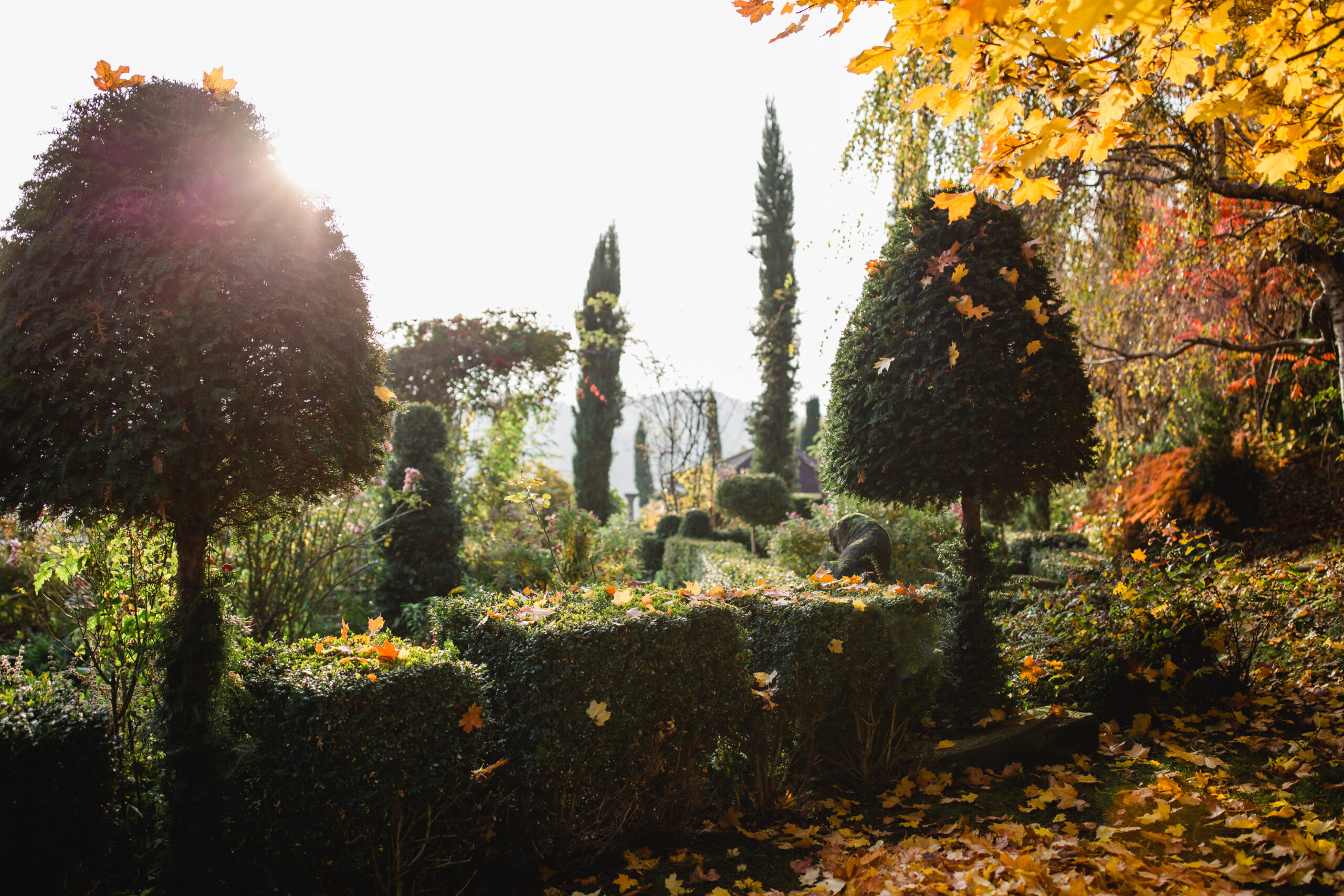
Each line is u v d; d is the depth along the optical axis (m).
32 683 2.69
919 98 2.76
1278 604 4.80
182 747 2.34
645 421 13.88
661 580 9.73
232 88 2.63
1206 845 2.62
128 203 2.30
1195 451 7.91
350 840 2.30
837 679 3.28
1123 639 4.12
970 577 3.82
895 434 3.78
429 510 6.35
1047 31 2.58
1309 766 3.23
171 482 2.33
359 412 2.63
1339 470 7.50
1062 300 4.00
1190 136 5.13
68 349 2.23
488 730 2.71
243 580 4.80
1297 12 2.74
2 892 2.10
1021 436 3.69
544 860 2.74
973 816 3.06
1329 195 4.66
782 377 15.07
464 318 11.32
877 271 4.11
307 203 2.63
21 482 2.22
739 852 2.87
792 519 8.51
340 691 2.29
